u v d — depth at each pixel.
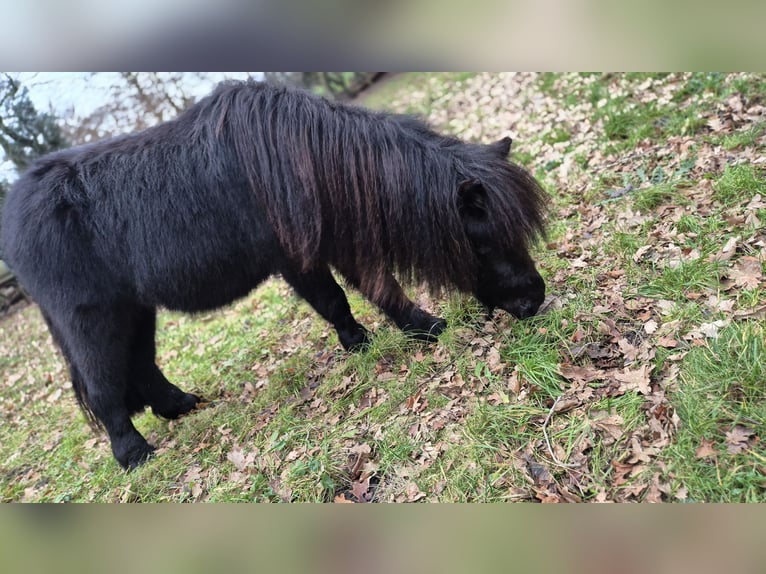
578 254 3.47
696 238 3.11
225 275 3.12
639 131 4.30
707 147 3.85
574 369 2.62
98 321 3.13
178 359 4.86
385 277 2.94
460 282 2.80
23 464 4.21
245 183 2.90
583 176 4.28
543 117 5.38
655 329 2.66
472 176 2.59
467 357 3.01
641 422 2.25
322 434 2.97
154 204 2.94
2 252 3.26
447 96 7.12
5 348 6.81
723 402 2.16
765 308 2.45
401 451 2.61
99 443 4.05
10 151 6.70
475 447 2.45
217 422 3.50
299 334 4.19
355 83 9.76
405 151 2.71
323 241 2.91
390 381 3.12
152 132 3.15
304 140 2.77
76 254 2.99
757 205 3.08
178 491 3.02
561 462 2.26
